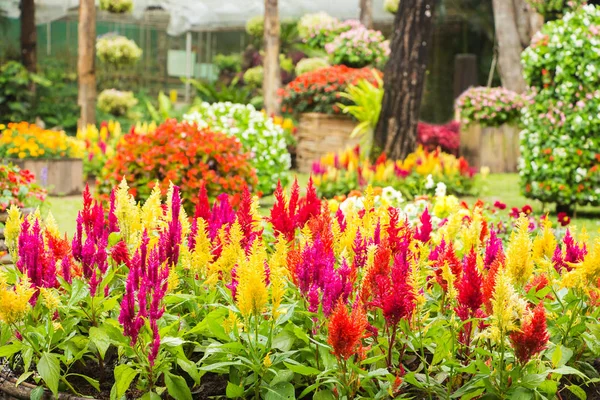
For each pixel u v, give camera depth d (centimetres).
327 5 2364
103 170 890
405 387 284
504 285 255
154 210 351
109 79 2319
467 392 273
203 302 313
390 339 275
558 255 346
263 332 281
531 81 1114
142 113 2122
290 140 1684
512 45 1959
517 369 262
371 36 1858
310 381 287
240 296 264
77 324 312
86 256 303
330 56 1898
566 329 296
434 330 276
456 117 2002
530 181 1111
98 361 303
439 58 2473
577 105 1058
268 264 309
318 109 1634
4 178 741
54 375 281
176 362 287
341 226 356
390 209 316
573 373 275
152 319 264
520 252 295
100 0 2188
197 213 367
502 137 1680
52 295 289
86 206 335
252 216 360
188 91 2361
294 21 2369
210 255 310
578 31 1062
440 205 689
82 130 1498
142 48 2431
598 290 295
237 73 2433
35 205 796
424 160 1280
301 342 290
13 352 290
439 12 2412
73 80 2169
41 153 1217
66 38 2234
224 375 306
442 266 306
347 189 1203
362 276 318
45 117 1719
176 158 863
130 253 330
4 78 1650
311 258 280
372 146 1387
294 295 307
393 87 1366
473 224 351
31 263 300
